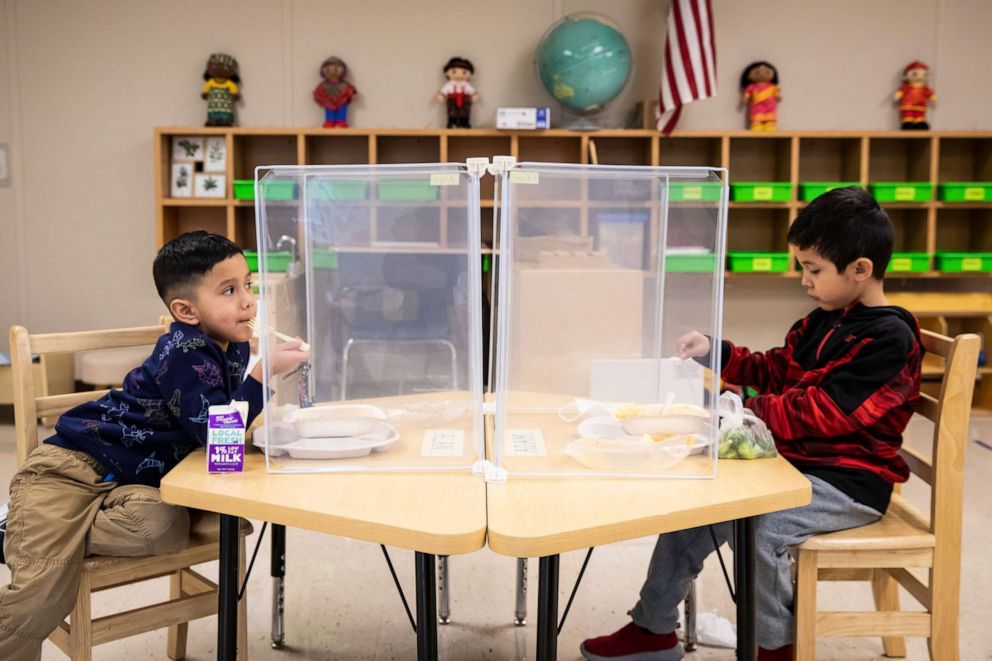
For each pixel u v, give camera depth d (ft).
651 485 4.33
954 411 5.19
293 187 4.56
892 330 5.27
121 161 15.06
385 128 14.42
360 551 8.87
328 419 4.72
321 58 14.92
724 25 15.07
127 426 5.18
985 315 15.08
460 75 14.55
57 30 14.83
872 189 14.42
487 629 7.15
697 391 4.77
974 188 14.37
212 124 14.44
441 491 4.18
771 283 15.58
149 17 14.83
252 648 6.77
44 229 15.17
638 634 6.19
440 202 4.51
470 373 4.66
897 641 6.67
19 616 4.66
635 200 4.57
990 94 15.38
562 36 13.93
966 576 8.11
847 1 15.12
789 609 5.36
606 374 4.84
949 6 15.20
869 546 5.23
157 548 4.99
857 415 5.19
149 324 15.38
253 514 4.07
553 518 3.84
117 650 6.68
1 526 5.13
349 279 4.70
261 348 4.51
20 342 5.58
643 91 15.15
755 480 4.43
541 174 4.45
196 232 5.02
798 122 15.26
